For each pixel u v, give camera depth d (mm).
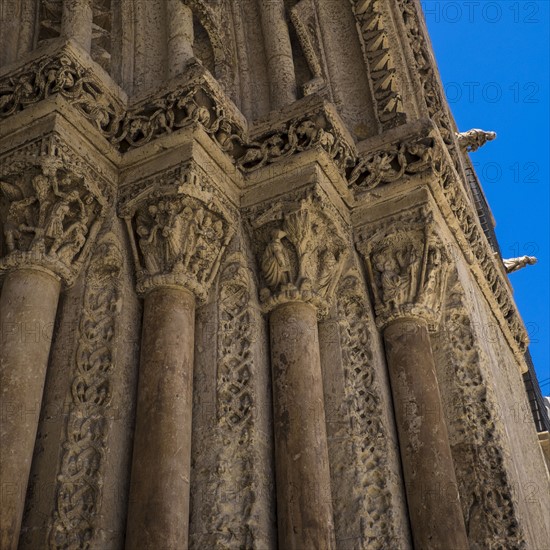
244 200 4617
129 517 3312
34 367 3508
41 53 4105
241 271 4281
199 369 3975
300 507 3559
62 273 3865
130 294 4043
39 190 3902
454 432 4344
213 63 5668
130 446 3598
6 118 4137
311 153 4512
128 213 4227
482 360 4609
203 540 3416
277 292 4266
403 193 4867
